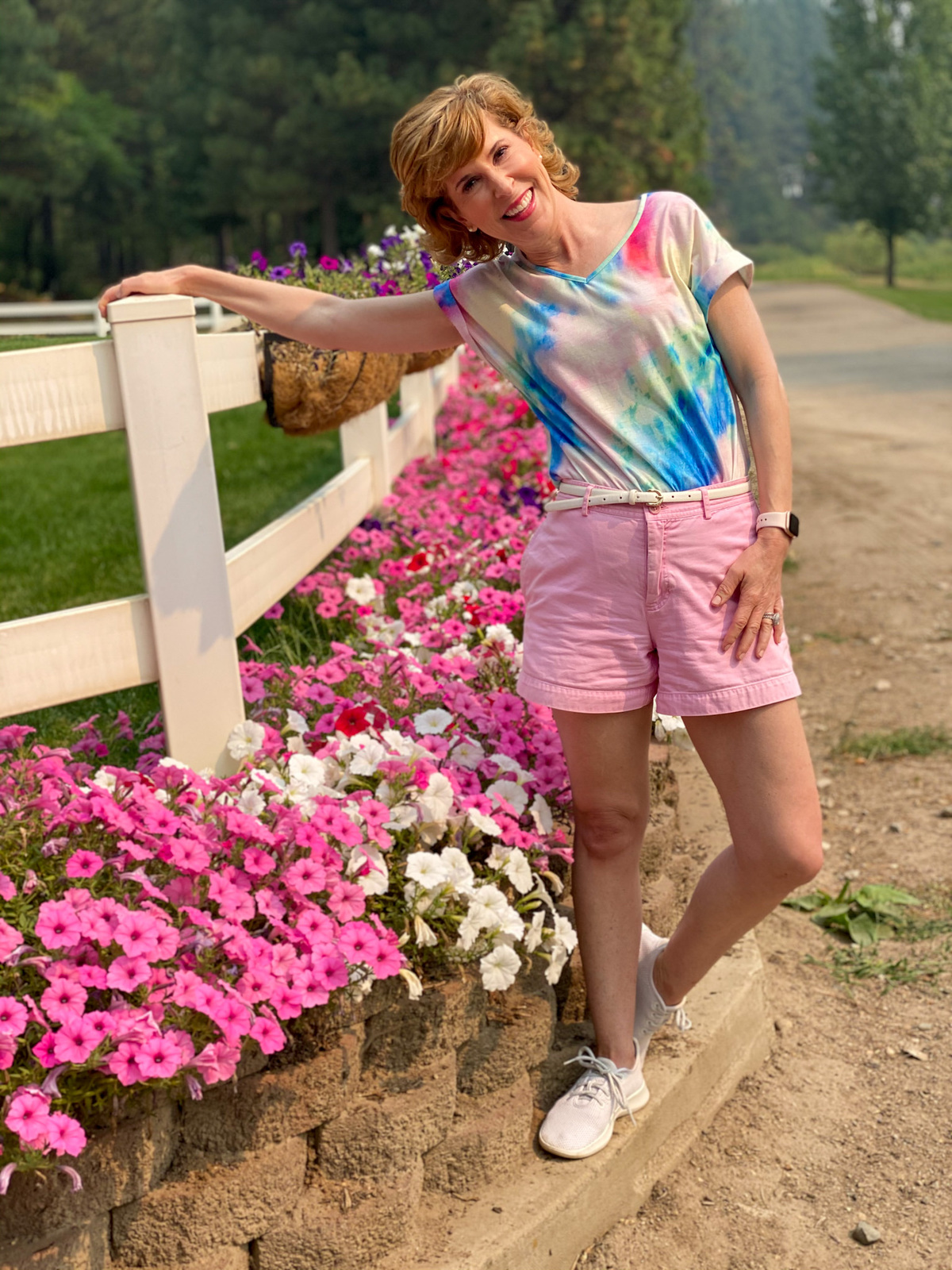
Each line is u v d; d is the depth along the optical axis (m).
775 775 1.99
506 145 1.86
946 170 54.69
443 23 31.81
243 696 2.68
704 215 1.94
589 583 1.99
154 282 2.20
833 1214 2.27
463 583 3.47
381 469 4.77
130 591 4.45
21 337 6.45
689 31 100.12
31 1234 1.63
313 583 3.87
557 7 31.44
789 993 3.00
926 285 59.28
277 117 33.34
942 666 5.19
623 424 1.93
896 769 4.22
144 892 1.82
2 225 43.06
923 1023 2.82
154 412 2.20
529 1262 2.02
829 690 5.05
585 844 2.23
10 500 6.55
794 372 18.94
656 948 2.35
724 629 1.95
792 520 1.92
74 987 1.59
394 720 2.55
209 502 2.29
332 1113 1.89
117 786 2.02
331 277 4.39
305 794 2.10
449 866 2.00
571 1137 2.17
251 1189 1.81
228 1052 1.66
